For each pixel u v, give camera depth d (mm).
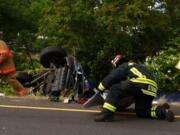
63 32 17391
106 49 17641
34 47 23312
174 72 16938
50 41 18578
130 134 9227
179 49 17312
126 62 10578
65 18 17062
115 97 10250
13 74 13156
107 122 10227
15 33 24344
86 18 16984
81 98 12344
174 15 18266
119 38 17172
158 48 17875
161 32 17703
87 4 17312
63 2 17141
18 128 9445
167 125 10094
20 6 25109
